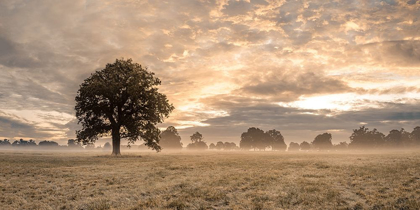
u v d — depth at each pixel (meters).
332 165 22.23
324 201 9.97
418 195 10.42
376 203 9.58
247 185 13.21
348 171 17.91
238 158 36.44
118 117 43.78
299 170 19.14
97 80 41.72
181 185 13.34
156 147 46.16
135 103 42.97
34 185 13.41
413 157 31.92
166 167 22.17
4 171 18.16
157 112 45.31
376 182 13.30
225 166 22.80
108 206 9.59
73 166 22.95
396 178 14.34
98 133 43.91
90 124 43.06
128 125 43.00
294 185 13.05
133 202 10.23
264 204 9.66
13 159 29.88
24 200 10.42
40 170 19.22
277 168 20.80
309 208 9.20
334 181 14.14
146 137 44.66
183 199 10.41
